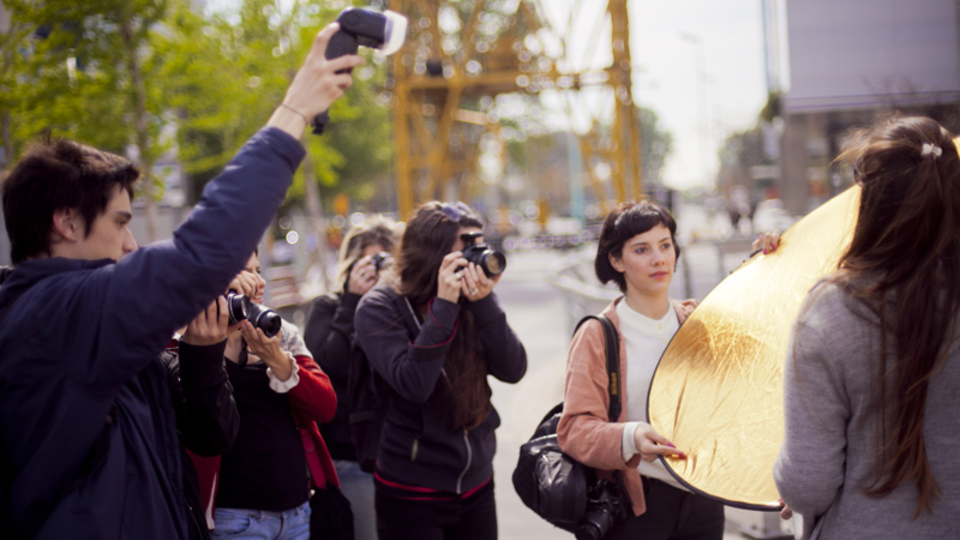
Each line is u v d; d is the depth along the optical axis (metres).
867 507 1.57
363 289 3.31
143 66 11.39
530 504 2.47
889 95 6.66
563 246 33.31
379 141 36.97
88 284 1.54
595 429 2.29
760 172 49.72
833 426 1.57
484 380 2.79
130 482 1.65
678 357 2.21
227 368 2.44
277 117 1.58
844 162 1.74
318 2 15.78
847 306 1.56
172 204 14.09
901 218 1.53
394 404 2.81
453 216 2.84
